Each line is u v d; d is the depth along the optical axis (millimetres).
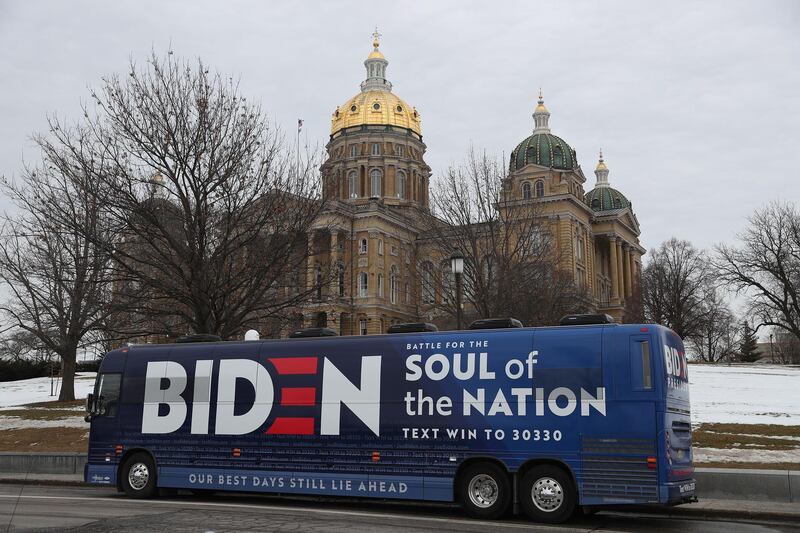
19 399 51719
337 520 15758
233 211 27734
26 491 22703
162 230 26938
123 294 29156
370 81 121438
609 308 111562
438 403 17516
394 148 113625
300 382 19078
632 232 123375
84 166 26906
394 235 100438
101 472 20953
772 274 82375
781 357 126750
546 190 99312
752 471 18719
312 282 34250
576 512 18125
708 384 46469
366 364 18453
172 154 27281
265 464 19078
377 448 17922
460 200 47406
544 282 49188
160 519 15633
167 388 20672
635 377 15883
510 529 14898
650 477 15375
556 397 16438
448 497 17031
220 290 27734
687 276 97688
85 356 86250
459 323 28625
